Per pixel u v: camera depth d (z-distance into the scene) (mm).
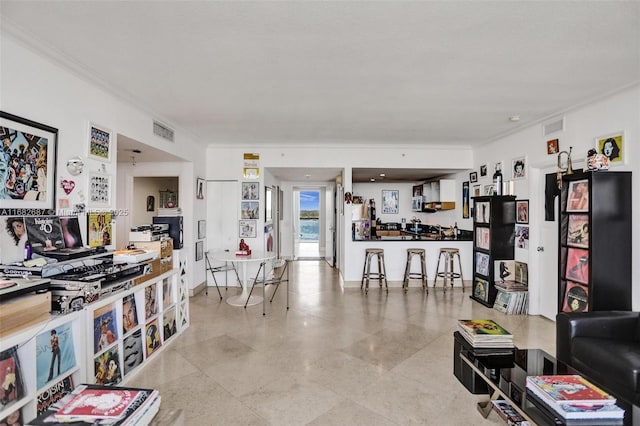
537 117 4016
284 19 1952
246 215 5793
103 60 2477
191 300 4949
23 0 1752
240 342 3369
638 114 2953
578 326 2564
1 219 1960
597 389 1684
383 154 5891
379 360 2975
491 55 2420
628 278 2977
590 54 2398
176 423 1389
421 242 5898
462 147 5867
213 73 2734
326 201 8633
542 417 1571
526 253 4430
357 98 3357
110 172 3049
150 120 3836
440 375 2709
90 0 1762
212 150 5770
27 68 2197
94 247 2533
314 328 3779
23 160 2158
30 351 1741
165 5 1812
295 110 3766
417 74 2766
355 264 5828
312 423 2102
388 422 2115
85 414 1239
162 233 3453
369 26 2027
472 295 5055
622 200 2977
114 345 2441
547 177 4195
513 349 2344
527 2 1781
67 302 2020
